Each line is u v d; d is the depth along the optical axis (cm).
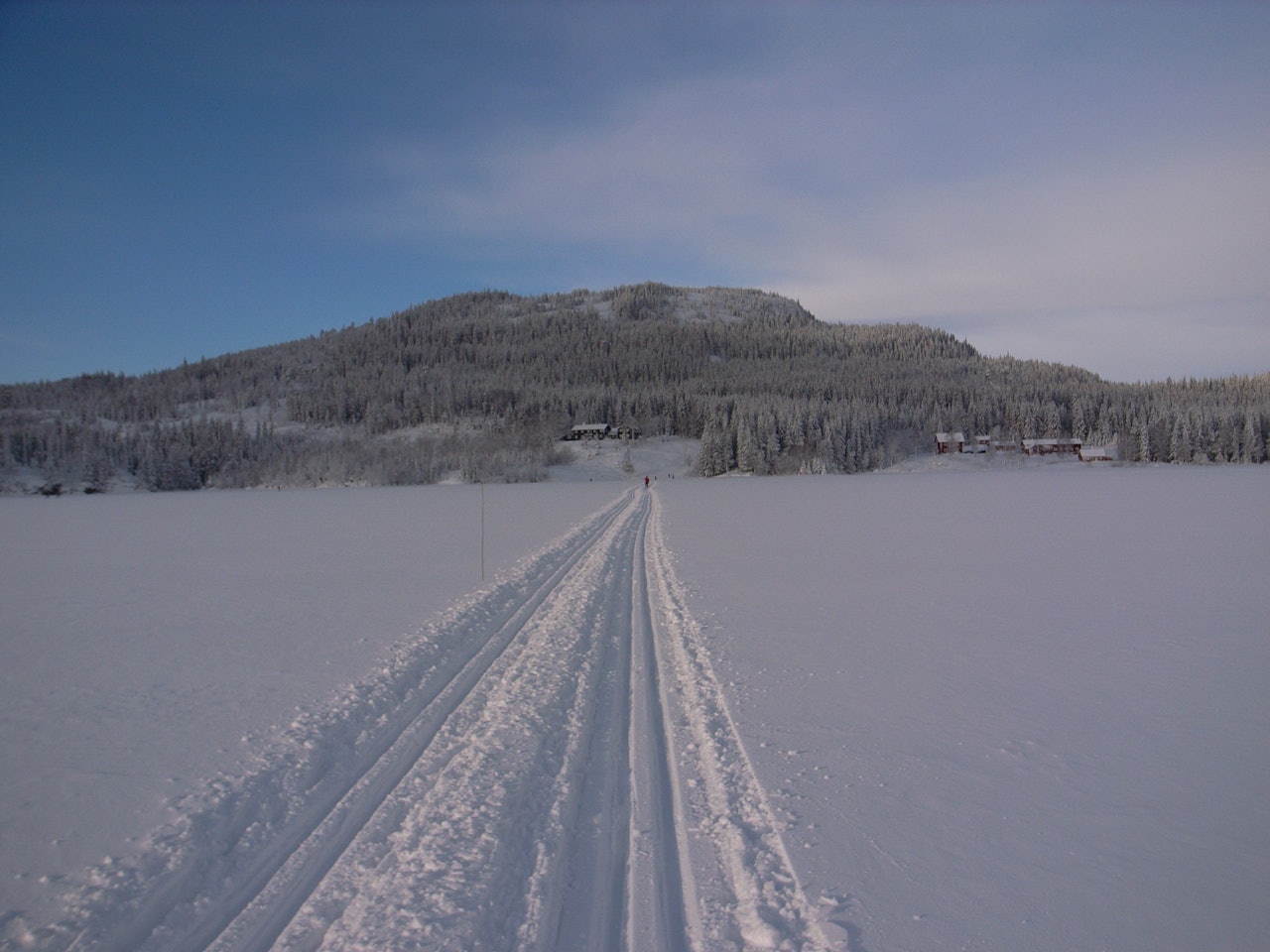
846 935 283
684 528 2131
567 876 333
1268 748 473
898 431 9706
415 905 305
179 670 692
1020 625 830
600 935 290
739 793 411
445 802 398
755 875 329
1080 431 9719
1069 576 1161
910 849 353
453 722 525
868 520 2281
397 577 1283
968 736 497
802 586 1102
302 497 5344
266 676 666
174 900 318
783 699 574
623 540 1806
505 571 1320
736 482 6438
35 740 512
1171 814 387
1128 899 311
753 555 1472
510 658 701
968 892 316
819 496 3797
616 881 330
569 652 716
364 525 2566
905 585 1098
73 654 761
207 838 369
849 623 847
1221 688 595
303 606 1018
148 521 2981
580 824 380
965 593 1028
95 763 469
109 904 312
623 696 589
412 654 710
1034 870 335
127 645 802
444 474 8750
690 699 575
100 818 393
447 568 1395
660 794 412
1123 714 538
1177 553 1401
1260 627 808
